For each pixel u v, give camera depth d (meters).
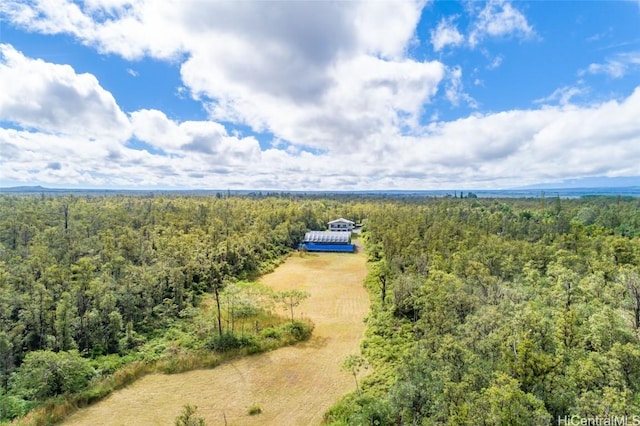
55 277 36.03
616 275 33.41
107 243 48.16
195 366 29.72
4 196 90.75
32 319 31.00
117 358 29.73
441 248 50.84
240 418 23.58
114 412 24.23
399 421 18.41
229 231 69.69
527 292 30.52
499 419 13.70
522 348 17.28
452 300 29.00
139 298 36.97
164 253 48.97
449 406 16.19
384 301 40.47
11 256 44.12
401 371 21.44
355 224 115.88
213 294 44.53
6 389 25.36
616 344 17.80
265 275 58.75
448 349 20.05
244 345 32.34
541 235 62.47
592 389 16.36
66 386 25.23
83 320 31.62
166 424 23.11
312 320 38.84
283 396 25.88
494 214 87.62
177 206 91.31
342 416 22.14
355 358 26.86
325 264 67.38
